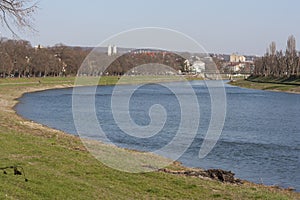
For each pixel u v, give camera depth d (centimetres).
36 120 4244
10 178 1263
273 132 3812
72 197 1166
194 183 1559
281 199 1493
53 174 1396
